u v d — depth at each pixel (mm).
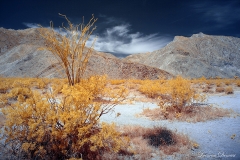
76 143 3594
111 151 4051
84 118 3822
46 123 3641
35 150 3711
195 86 20250
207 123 6797
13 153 3777
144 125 6441
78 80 9242
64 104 3928
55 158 3639
